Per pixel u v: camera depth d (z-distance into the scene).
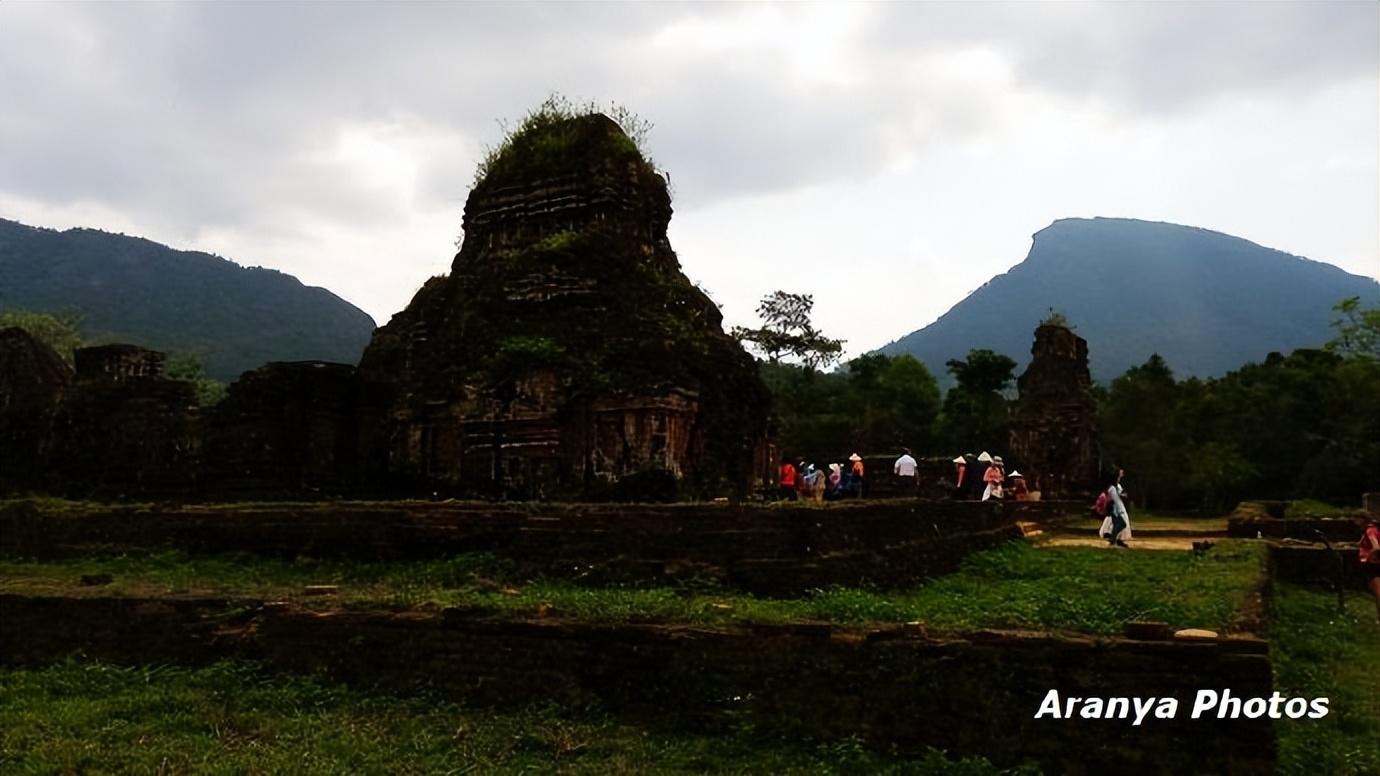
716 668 8.58
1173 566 15.91
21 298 132.50
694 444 18.73
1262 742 6.74
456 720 8.89
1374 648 13.15
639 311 19.05
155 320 136.50
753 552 11.66
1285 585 18.98
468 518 13.38
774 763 7.64
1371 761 7.85
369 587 12.46
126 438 21.16
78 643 11.52
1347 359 53.59
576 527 12.55
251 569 14.11
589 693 8.95
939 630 8.07
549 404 17.92
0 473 21.34
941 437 64.62
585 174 20.84
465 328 19.78
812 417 60.56
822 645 8.27
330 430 20.59
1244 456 49.66
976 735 7.51
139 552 15.51
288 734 8.58
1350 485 44.25
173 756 7.94
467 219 22.81
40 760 7.78
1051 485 37.03
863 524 13.23
